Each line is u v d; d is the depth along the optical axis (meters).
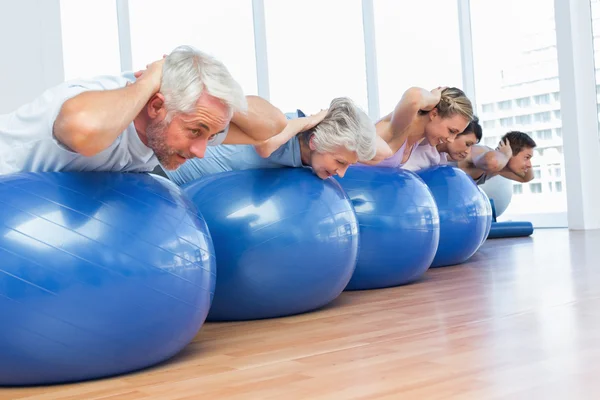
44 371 1.61
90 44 4.80
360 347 1.87
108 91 1.56
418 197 3.01
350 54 6.20
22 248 1.54
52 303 1.54
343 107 2.38
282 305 2.39
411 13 6.57
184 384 1.60
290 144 2.42
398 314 2.35
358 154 2.38
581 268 3.23
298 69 5.88
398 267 2.96
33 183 1.62
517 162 4.50
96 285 1.57
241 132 2.01
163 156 1.66
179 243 1.71
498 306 2.36
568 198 5.95
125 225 1.63
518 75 6.41
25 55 4.36
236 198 2.32
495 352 1.71
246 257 2.28
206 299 1.82
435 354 1.73
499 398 1.34
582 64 5.94
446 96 3.10
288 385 1.53
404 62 6.55
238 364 1.76
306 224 2.33
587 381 1.42
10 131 1.71
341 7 6.14
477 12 6.62
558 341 1.78
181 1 5.22
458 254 3.70
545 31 6.22
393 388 1.45
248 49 5.57
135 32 5.03
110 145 1.65
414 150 3.67
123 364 1.68
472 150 4.40
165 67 1.58
